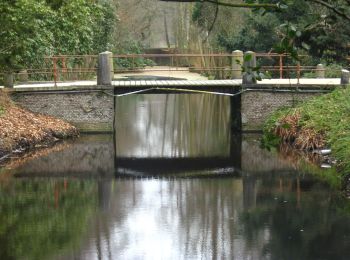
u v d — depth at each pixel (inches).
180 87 752.3
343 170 526.3
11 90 744.3
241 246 358.0
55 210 443.2
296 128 680.4
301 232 379.6
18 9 613.3
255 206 446.9
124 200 478.0
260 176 555.8
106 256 343.9
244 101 751.1
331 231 379.6
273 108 749.9
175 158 671.1
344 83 730.8
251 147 695.7
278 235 375.6
